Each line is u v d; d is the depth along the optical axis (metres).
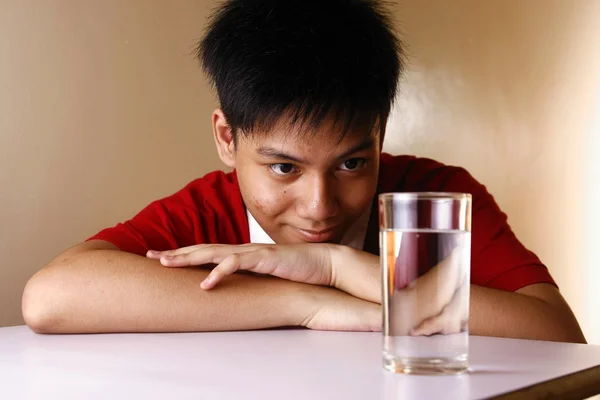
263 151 1.02
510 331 0.96
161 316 0.91
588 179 3.35
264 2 1.06
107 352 0.75
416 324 0.59
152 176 2.73
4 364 0.68
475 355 0.68
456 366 0.58
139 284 0.93
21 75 2.39
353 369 0.61
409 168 1.43
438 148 3.56
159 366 0.65
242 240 1.35
